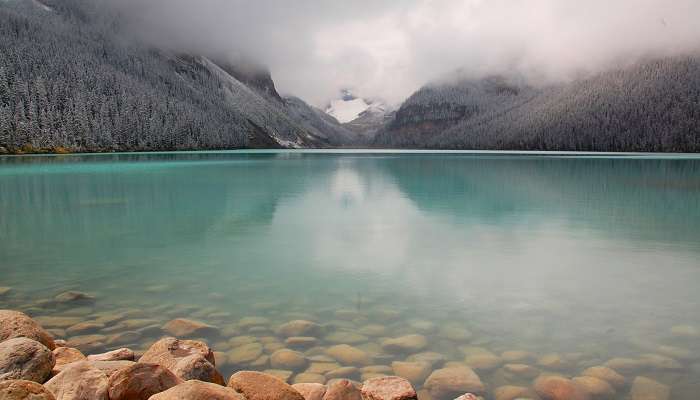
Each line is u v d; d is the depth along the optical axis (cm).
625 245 1347
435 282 973
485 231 1575
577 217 1864
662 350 628
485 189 2936
